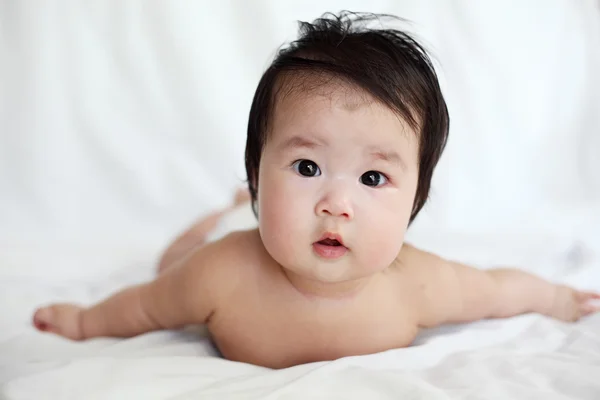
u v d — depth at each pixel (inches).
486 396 34.6
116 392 33.7
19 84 70.6
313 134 36.3
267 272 41.8
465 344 43.3
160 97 73.4
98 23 73.4
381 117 36.5
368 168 36.9
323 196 36.7
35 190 68.2
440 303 44.5
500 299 46.9
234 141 72.9
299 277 40.7
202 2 75.8
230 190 70.6
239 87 75.0
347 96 36.4
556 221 68.8
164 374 36.3
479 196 72.1
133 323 45.9
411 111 37.9
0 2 71.2
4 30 71.2
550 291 49.1
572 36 78.0
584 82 77.0
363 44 39.0
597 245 62.1
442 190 71.7
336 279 37.9
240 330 42.2
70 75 71.8
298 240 37.1
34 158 69.0
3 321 47.9
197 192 70.3
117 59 73.3
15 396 33.0
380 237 37.4
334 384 34.9
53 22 72.1
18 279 55.8
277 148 37.5
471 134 74.7
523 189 73.3
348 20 48.2
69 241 63.8
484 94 75.9
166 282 44.3
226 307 42.1
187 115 73.3
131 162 70.7
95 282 56.0
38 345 44.6
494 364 39.1
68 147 70.3
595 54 77.5
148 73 73.5
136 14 74.1
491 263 58.2
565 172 74.4
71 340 46.7
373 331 42.0
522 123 75.9
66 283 55.8
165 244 64.1
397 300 43.0
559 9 78.3
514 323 46.6
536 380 37.1
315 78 37.0
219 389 34.6
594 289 54.1
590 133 75.4
